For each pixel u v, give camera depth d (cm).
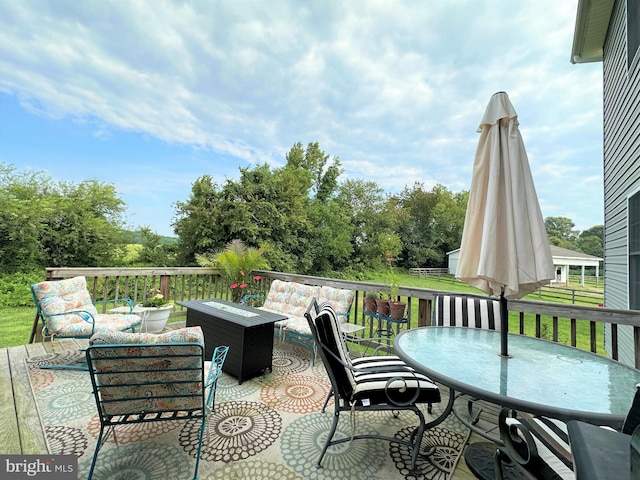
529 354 180
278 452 186
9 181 1002
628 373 153
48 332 294
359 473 170
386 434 209
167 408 167
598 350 679
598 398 126
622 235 461
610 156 539
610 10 473
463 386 134
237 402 248
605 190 584
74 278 335
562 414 113
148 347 154
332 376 181
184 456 179
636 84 374
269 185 1245
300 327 333
